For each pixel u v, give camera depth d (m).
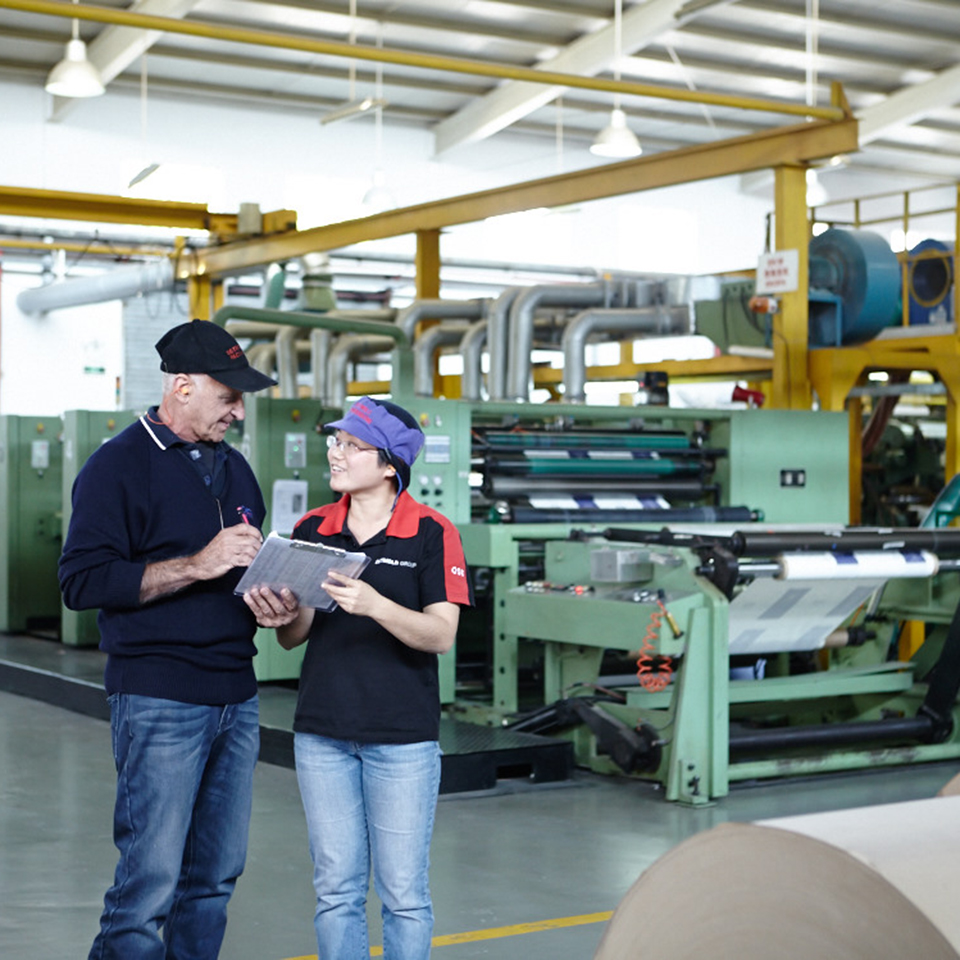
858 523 10.51
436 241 11.77
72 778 6.13
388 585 2.84
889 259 10.15
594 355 21.02
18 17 15.67
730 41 17.28
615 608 5.78
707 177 9.49
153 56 17.02
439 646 2.79
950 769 6.45
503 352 9.55
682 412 7.71
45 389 19.67
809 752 6.73
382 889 2.81
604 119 20.67
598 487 7.42
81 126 18.02
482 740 6.11
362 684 2.79
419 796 2.81
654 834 5.11
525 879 4.50
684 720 5.64
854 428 10.54
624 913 1.46
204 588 2.84
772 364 10.05
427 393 10.30
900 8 16.59
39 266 19.45
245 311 7.52
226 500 2.94
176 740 2.79
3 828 5.21
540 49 17.52
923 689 6.77
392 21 16.28
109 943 2.78
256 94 18.81
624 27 16.44
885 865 1.24
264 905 4.21
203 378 2.83
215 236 13.23
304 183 19.52
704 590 5.70
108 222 11.42
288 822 5.27
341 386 10.88
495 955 3.74
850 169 23.53
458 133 19.80
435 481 7.09
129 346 20.38
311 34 16.70
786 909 1.30
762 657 7.50
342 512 2.93
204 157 18.75
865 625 6.98
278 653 7.80
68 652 9.56
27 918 4.07
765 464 7.97
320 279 13.31
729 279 10.06
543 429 7.68
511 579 6.88
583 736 6.29
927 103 18.94
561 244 21.77
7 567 10.71
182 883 3.00
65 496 10.29
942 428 12.64
